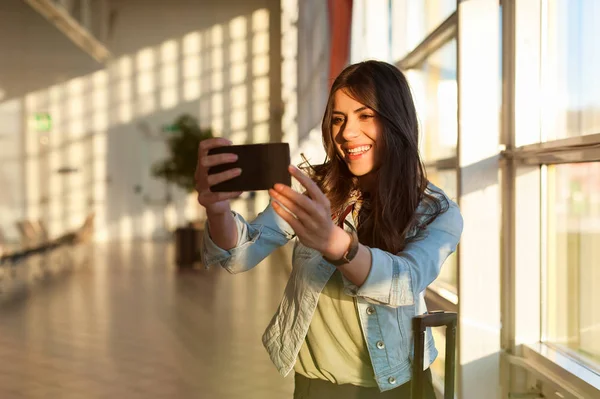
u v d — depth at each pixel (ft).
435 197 4.93
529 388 9.45
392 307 4.69
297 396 5.32
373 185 5.20
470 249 9.60
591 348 8.32
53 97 59.16
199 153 4.46
